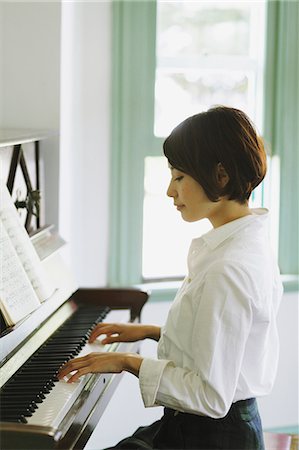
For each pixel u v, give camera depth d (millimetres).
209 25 3844
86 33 3486
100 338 2545
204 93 3873
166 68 3789
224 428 1970
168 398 1874
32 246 2400
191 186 1953
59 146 3135
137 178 3656
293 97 3869
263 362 1973
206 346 1815
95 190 3592
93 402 2133
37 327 2471
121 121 3596
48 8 3137
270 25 3814
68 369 2035
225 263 1848
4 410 1870
